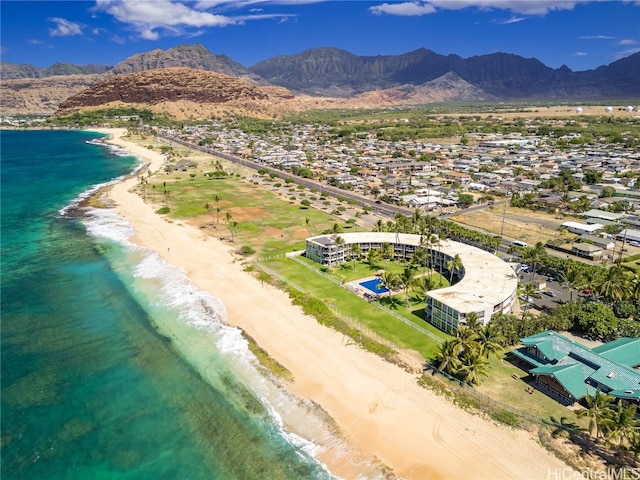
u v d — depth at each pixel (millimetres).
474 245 134375
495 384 68938
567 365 66688
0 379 72250
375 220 164750
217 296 102125
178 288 106750
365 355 77438
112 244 138125
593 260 123312
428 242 117688
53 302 99562
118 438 60438
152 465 56156
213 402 67188
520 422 60250
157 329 88188
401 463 55438
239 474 54594
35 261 124188
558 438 57438
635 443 51531
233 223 154375
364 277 112125
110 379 72625
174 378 72875
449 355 69688
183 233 148250
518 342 79812
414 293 102250
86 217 169000
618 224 151625
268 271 115125
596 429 58375
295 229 153750
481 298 85188
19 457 57156
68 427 62281
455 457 55938
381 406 65188
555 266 110688
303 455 57125
